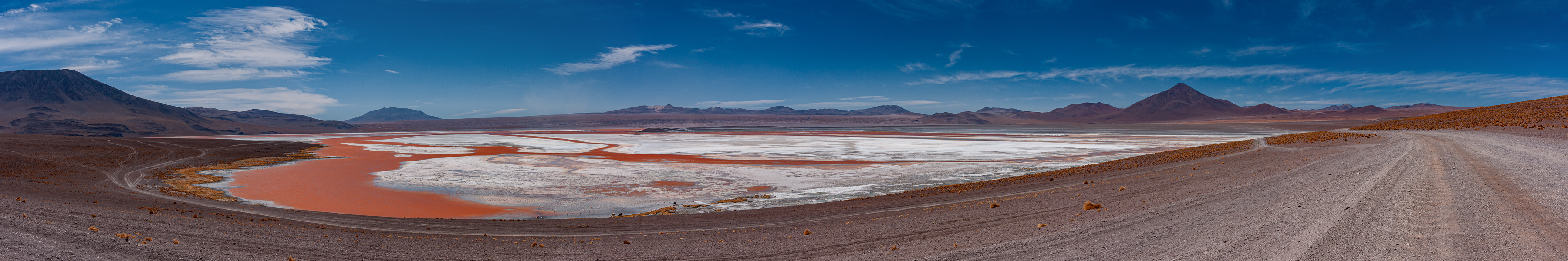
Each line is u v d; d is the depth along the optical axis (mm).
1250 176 18297
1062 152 54656
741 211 19594
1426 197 9461
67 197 16672
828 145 72312
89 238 8766
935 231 11062
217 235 10219
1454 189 10336
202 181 33094
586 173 36531
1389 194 10156
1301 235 7465
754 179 33031
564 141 92500
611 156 52500
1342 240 7016
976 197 18703
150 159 44375
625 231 13562
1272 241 7344
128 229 9836
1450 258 5965
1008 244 8844
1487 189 10148
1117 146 64500
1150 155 43562
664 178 33625
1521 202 8695
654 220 16641
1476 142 25078
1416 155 18859
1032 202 15352
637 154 57188
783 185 30484
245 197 26844
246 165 43406
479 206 24094
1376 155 21172
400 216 21609
